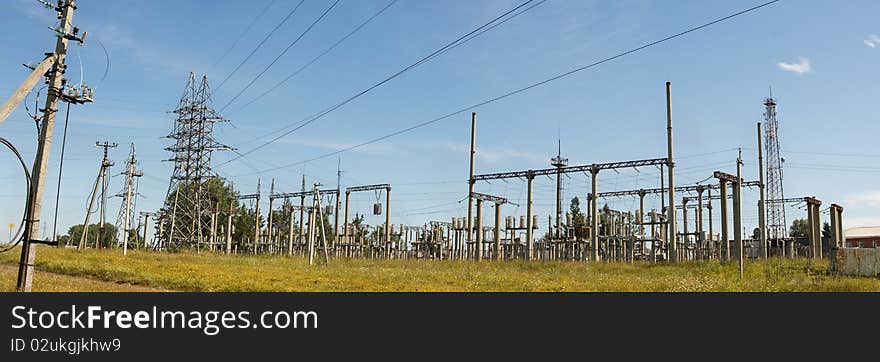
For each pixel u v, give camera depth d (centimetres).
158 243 8150
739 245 3847
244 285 2453
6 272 2834
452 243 7894
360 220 9900
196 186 7694
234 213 8556
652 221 5819
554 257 6756
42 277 2592
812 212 5741
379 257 7738
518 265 4784
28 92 1978
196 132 7762
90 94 2148
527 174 5544
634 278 3466
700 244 6300
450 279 3161
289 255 7000
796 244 7025
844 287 2695
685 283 2959
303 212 7994
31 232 2014
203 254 6406
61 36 2084
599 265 4534
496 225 6116
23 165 1995
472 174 5872
